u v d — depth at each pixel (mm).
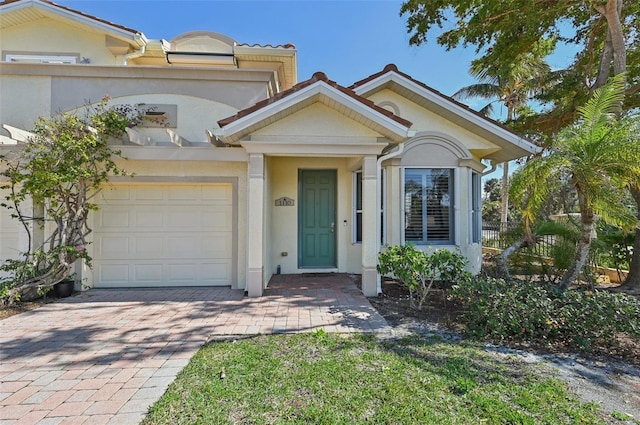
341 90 6590
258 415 2865
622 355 4355
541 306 4828
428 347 4434
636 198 7840
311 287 7852
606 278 9523
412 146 9086
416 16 10008
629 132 5477
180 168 7617
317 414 2863
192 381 3445
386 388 3303
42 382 3479
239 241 7730
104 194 7746
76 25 9656
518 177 6184
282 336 4777
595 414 2973
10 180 6766
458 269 6117
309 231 9734
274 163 9438
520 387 3418
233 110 8547
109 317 5617
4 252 7230
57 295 6859
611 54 9094
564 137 6016
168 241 7875
